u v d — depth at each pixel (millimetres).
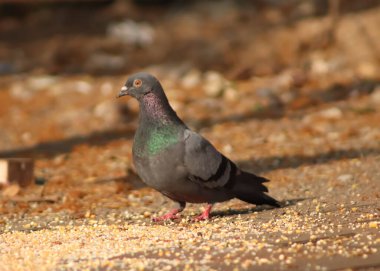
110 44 26750
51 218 9828
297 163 12875
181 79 21562
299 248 7277
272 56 23406
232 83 20328
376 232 7906
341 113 16844
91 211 10172
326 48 23031
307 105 18125
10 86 21938
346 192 10484
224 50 24281
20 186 11797
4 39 28812
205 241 7758
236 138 15281
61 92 20844
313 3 27594
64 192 11469
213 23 28250
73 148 15094
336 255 7035
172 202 10531
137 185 11867
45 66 24578
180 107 18453
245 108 18297
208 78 21094
